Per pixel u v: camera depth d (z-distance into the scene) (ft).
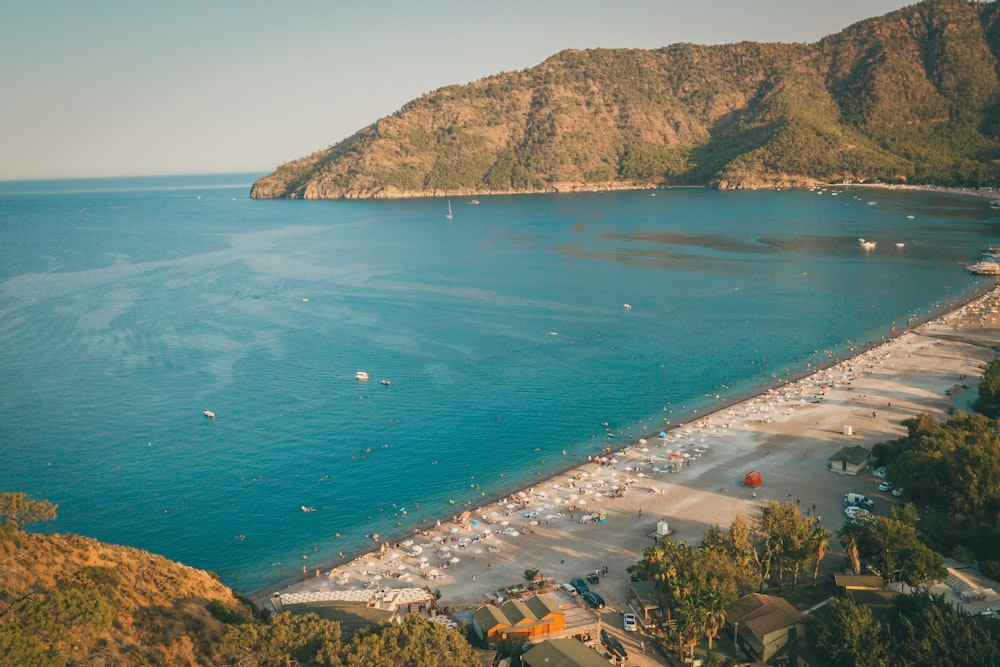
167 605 243.81
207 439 476.13
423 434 486.79
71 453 454.81
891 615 256.73
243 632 222.89
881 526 298.97
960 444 356.59
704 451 444.96
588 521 366.84
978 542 305.32
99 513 386.93
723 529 350.23
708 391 558.15
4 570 221.25
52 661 182.91
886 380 550.77
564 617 280.72
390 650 220.64
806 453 433.07
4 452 455.22
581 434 485.15
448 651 230.27
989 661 224.33
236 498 404.57
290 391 563.48
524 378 589.32
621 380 583.99
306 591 317.01
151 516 384.88
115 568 255.09
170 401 541.75
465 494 408.26
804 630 260.21
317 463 446.19
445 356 646.33
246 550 355.77
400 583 322.14
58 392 559.38
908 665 233.14
